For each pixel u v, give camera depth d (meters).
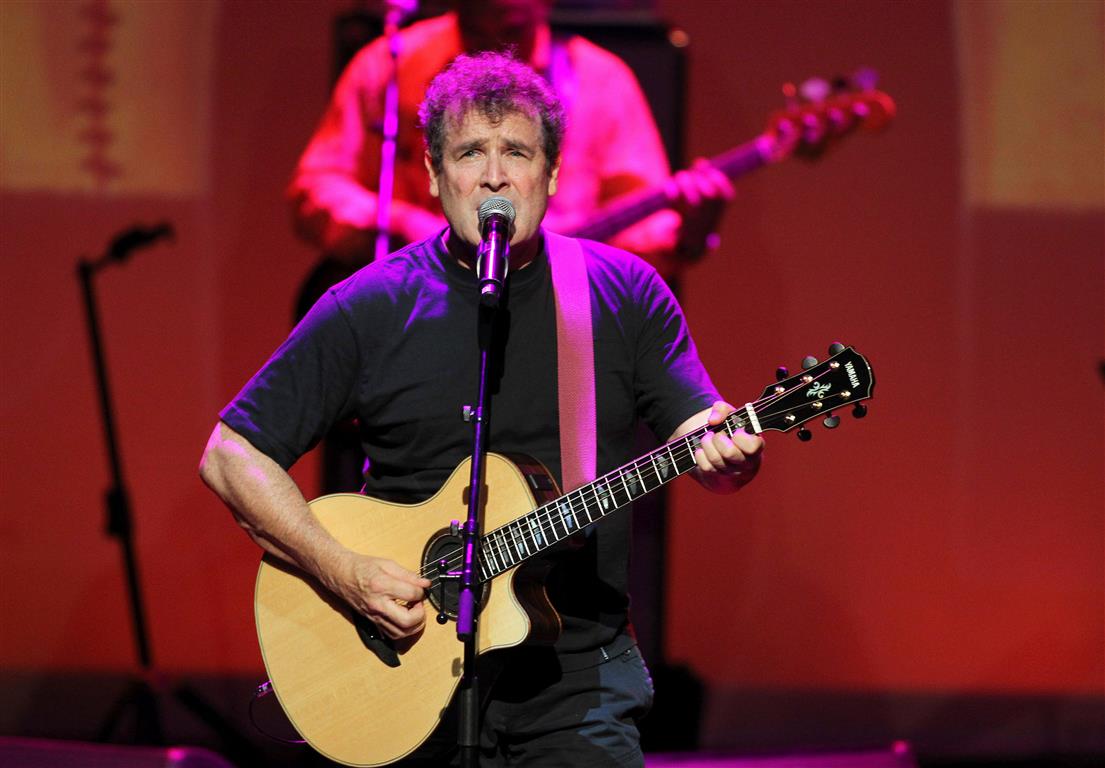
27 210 18.30
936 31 18.05
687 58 15.24
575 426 8.84
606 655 8.90
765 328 18.30
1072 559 18.23
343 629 8.96
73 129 18.28
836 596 18.38
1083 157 18.05
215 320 18.47
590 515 8.47
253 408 8.98
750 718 18.02
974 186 18.16
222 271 18.45
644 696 8.94
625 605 9.09
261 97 18.34
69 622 18.36
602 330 8.97
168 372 18.50
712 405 8.75
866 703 18.16
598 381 8.94
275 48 18.31
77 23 18.20
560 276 9.01
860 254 18.28
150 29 18.30
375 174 14.77
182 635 18.41
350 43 15.34
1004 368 18.27
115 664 18.31
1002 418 18.28
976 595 18.28
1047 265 18.17
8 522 18.39
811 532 18.41
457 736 8.52
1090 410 18.20
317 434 9.12
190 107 18.33
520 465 8.72
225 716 17.92
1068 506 18.25
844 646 18.31
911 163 18.17
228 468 8.94
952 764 17.34
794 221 18.27
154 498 18.50
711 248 14.55
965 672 18.22
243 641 18.42
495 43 14.25
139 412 18.52
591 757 8.53
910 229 18.22
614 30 15.21
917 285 18.27
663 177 14.62
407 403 8.90
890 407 18.30
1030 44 18.02
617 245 13.99
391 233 13.99
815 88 14.83
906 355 18.28
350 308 8.95
